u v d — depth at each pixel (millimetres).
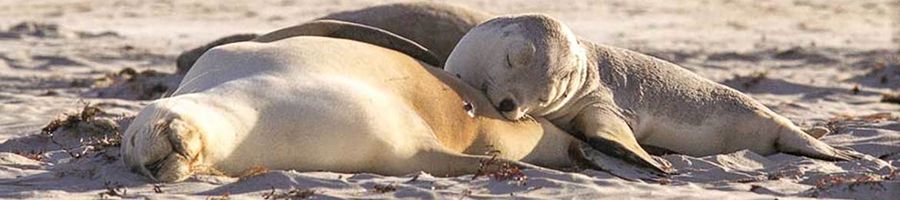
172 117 16734
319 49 19125
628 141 21203
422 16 25891
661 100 22484
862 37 70125
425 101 19391
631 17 85500
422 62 20609
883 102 38125
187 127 16641
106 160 18750
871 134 24969
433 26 25844
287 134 17469
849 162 21594
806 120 31125
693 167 20641
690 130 22641
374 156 18109
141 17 78812
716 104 22797
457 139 19656
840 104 37375
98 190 16953
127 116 26938
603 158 20469
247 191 16703
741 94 23250
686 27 76688
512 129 20562
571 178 18047
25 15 78250
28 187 17266
